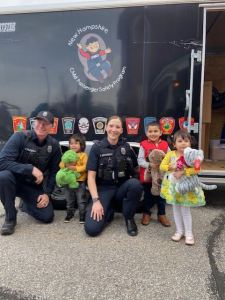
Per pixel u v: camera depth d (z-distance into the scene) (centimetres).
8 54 480
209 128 700
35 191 411
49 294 268
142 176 403
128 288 275
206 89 592
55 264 313
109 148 390
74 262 317
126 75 459
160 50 453
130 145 438
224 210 474
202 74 450
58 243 358
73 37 465
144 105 459
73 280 287
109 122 387
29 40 474
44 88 476
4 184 375
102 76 463
